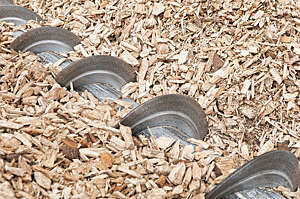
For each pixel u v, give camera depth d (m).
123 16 2.05
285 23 1.91
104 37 2.02
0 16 2.03
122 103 1.75
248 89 1.83
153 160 1.59
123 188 1.53
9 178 1.48
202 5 2.01
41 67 1.81
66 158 1.58
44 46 1.93
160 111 1.67
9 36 1.95
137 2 2.06
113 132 1.64
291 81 1.82
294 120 1.79
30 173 1.51
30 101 1.70
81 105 1.72
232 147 1.73
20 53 1.88
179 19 2.00
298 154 1.73
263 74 1.85
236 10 1.98
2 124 1.59
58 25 2.08
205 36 1.97
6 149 1.54
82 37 2.03
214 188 1.51
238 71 1.86
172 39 1.98
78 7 2.14
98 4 2.13
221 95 1.84
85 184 1.52
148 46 1.97
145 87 1.85
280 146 1.75
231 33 1.95
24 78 1.75
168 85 1.87
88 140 1.62
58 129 1.62
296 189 1.56
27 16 2.07
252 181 1.54
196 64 1.90
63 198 1.49
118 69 1.83
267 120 1.80
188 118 1.70
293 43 1.87
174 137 1.67
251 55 1.88
